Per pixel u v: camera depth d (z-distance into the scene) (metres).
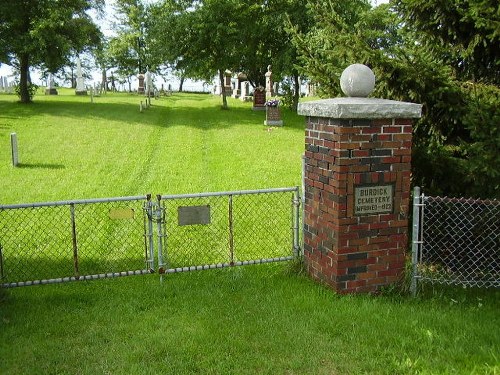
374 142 5.36
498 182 5.60
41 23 24.92
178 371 4.08
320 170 5.69
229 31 26.78
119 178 12.48
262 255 7.27
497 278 6.04
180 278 6.24
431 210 6.40
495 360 4.16
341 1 18.97
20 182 11.98
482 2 5.50
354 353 4.33
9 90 37.75
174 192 11.13
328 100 5.51
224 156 15.23
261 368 4.15
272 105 22.50
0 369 4.11
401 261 5.74
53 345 4.50
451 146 6.39
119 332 4.76
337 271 5.51
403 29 6.70
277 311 5.15
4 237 8.02
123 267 6.80
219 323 4.91
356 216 5.45
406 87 6.09
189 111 27.52
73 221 5.85
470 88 6.30
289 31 7.26
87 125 20.58
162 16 29.28
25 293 5.86
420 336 4.61
